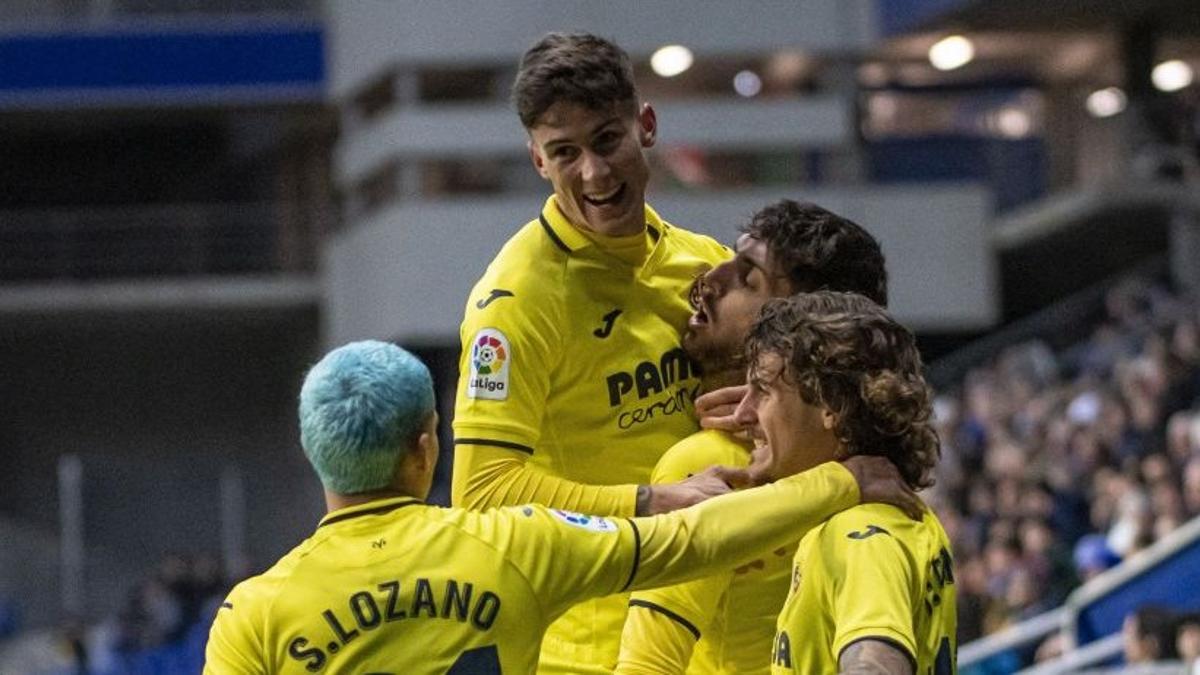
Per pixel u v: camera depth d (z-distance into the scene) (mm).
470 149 69562
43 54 74625
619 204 12492
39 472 83000
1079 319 62406
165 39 74750
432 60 69375
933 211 70000
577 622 12805
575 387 12719
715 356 12797
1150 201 65125
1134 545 34156
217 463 83312
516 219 69250
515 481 12234
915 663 10430
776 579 12156
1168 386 44156
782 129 69500
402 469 11039
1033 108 75688
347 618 10734
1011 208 71812
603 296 12719
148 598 60812
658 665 11930
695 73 71188
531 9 69438
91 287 76500
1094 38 69938
